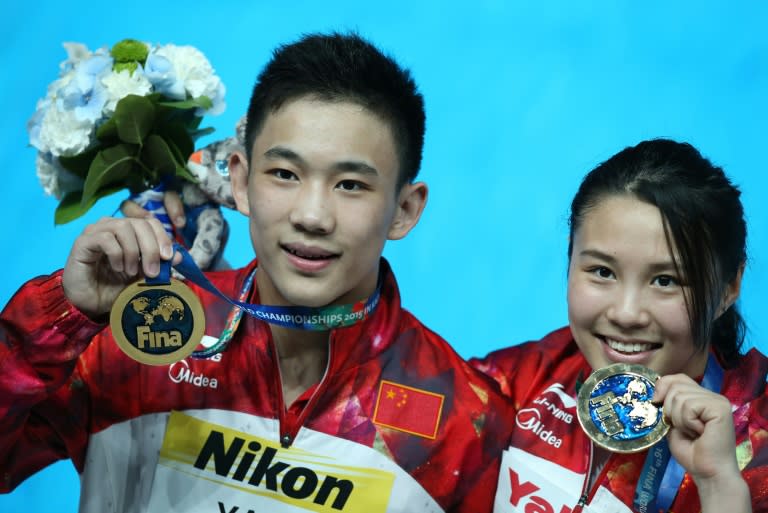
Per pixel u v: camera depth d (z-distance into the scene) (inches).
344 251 332.5
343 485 352.2
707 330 339.0
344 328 358.9
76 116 394.9
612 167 348.2
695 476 314.8
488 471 364.8
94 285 330.0
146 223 327.6
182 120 427.8
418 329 377.4
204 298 377.7
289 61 342.3
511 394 385.1
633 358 341.4
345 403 358.3
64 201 413.4
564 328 402.0
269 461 353.4
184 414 359.6
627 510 354.0
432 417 360.2
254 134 345.7
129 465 360.5
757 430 348.2
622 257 333.1
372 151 331.9
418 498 354.9
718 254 338.6
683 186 332.8
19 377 330.3
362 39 354.3
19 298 334.0
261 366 360.2
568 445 366.6
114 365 363.3
